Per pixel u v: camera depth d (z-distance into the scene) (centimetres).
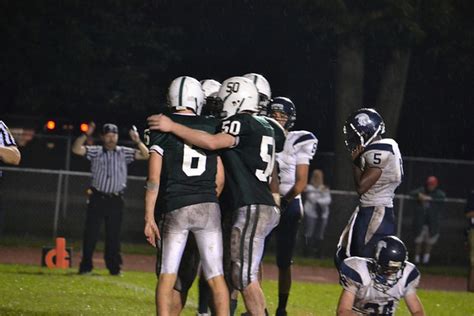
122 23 6119
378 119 2067
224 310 1877
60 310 2444
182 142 1903
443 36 5469
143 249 4841
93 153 3444
